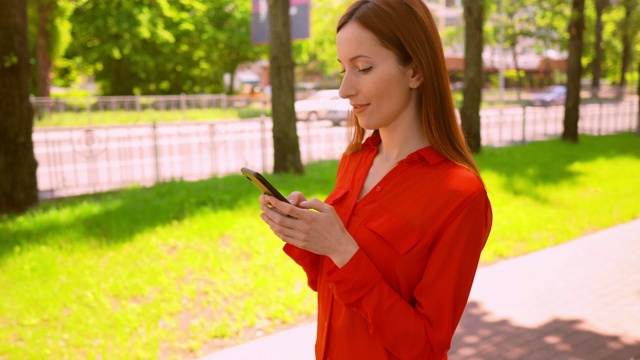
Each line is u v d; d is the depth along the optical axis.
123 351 3.57
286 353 3.60
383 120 1.30
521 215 6.93
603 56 36.34
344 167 1.56
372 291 1.19
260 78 55.97
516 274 5.09
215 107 24.22
